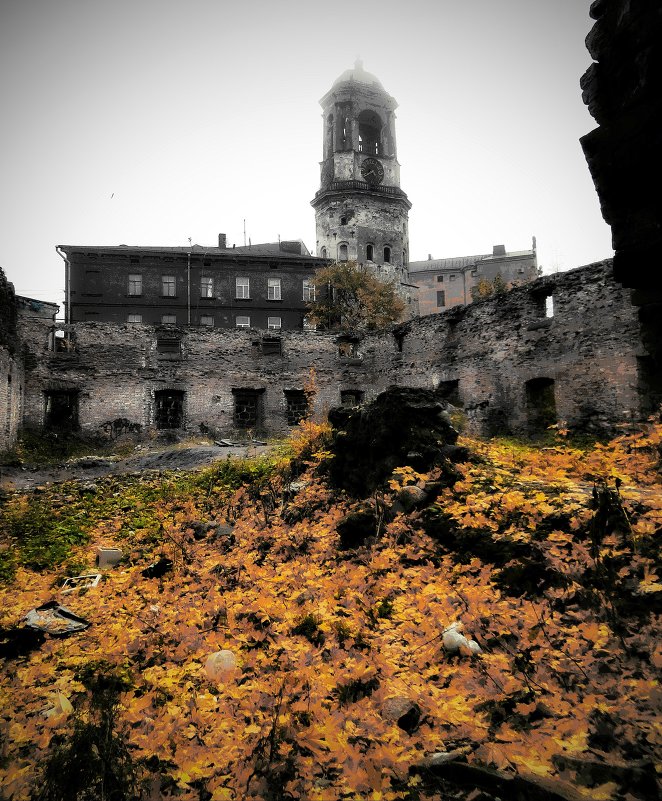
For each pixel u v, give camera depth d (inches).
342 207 1795.0
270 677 133.6
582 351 593.9
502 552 175.3
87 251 1446.9
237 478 393.1
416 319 863.1
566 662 123.4
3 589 219.6
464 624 147.3
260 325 1545.3
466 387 754.8
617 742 96.9
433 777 96.0
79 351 882.1
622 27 94.4
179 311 1493.6
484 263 2608.3
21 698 132.1
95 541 289.9
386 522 219.0
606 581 144.1
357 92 1868.8
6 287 711.1
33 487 464.4
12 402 749.9
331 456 290.4
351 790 94.3
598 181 99.8
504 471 233.1
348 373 981.8
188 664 145.4
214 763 103.3
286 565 217.3
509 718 109.2
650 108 89.4
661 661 114.4
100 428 874.8
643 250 95.7
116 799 94.0
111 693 123.2
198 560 243.9
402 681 127.9
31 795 97.4
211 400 935.0
